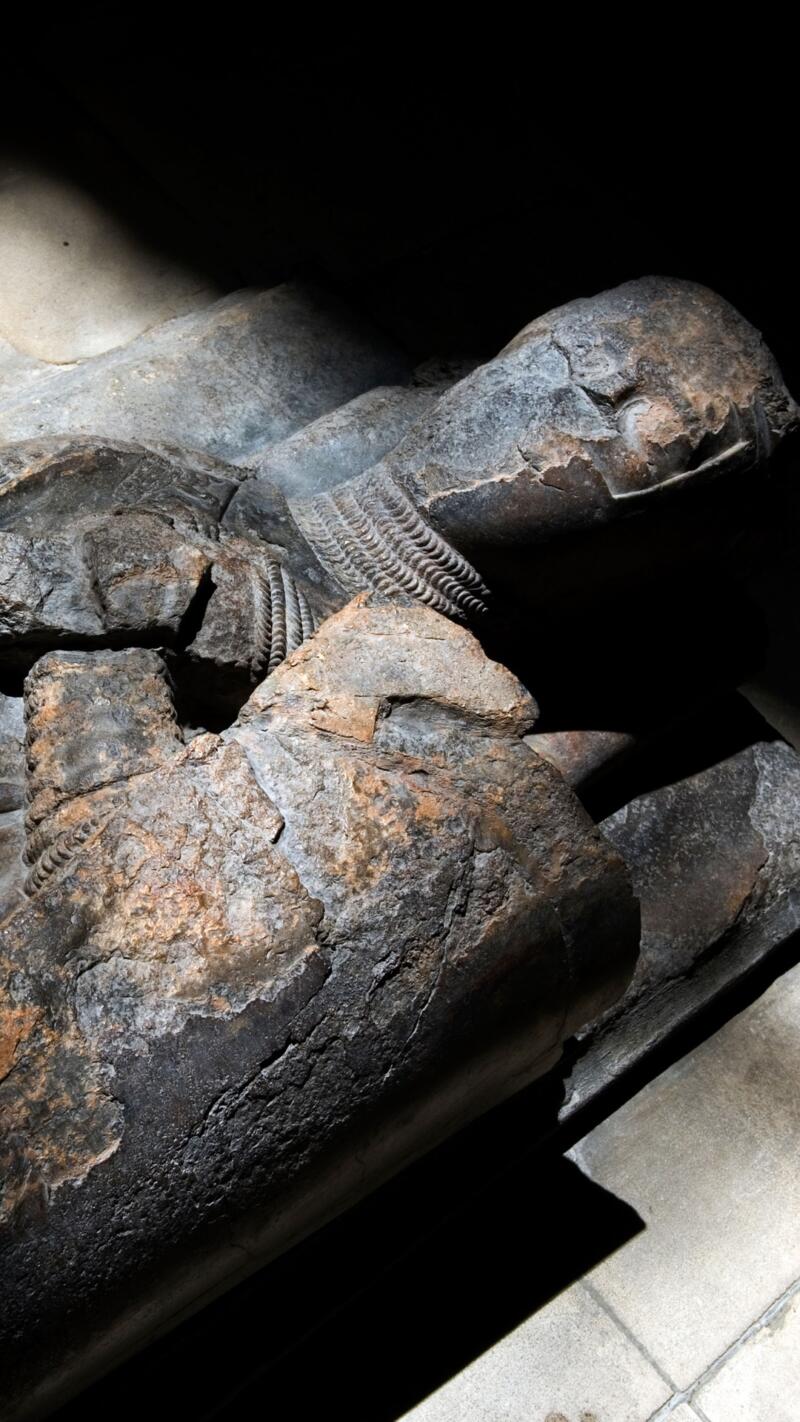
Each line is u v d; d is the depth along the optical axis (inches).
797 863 118.5
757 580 143.1
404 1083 79.0
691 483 99.7
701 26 181.9
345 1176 80.1
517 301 155.6
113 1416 89.4
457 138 166.2
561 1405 96.7
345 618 91.2
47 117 154.1
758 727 123.8
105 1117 71.9
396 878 79.8
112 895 76.3
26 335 141.3
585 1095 106.5
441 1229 101.7
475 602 106.7
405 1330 98.3
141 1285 73.4
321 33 168.9
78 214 149.3
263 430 134.3
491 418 102.0
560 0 179.6
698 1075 112.9
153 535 94.3
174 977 74.7
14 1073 71.7
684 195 169.6
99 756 83.7
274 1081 75.0
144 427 129.9
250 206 155.4
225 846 78.4
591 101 174.2
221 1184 74.2
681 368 99.3
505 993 82.0
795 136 176.9
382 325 149.2
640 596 112.0
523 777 86.2
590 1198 105.3
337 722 85.7
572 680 112.9
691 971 112.3
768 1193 107.5
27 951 74.6
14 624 90.5
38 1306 70.2
